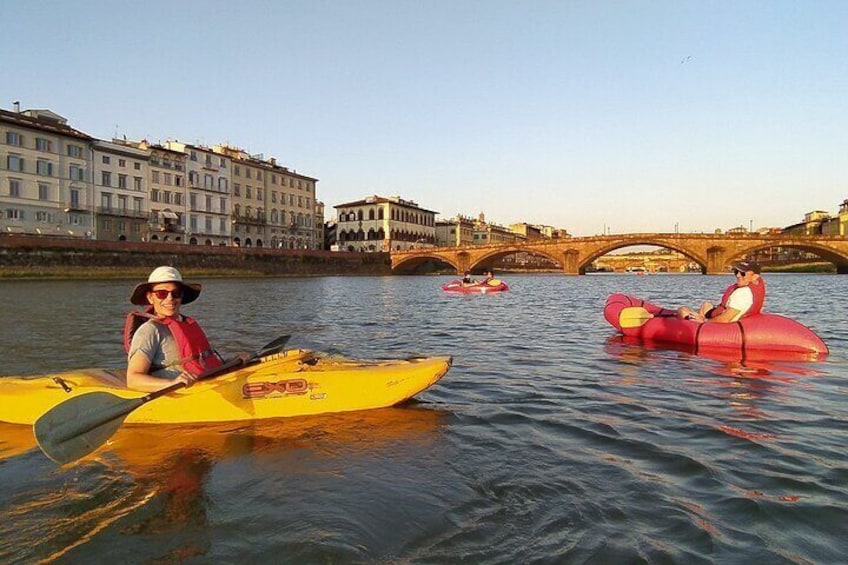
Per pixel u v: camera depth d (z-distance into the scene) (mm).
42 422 4188
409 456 4863
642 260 141875
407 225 107812
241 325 15742
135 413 5520
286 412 5859
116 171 60750
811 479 4355
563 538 3416
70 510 3838
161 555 3268
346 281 59750
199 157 72000
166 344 5527
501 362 9688
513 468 4594
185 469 4566
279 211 87438
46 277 45719
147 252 53375
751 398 7016
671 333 11766
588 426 5801
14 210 51125
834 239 65875
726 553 3236
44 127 52875
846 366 9102
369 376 6164
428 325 15922
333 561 3172
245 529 3559
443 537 3436
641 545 3330
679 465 4664
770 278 61188
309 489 4168
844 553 3248
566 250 79750
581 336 13312
